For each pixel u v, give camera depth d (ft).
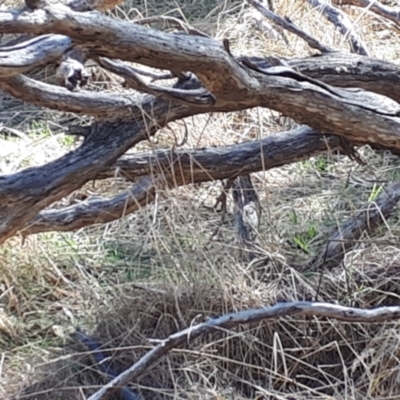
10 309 7.26
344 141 6.65
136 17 12.01
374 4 9.33
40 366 6.61
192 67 5.05
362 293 6.91
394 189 7.70
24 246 7.60
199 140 8.14
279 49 10.73
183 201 8.11
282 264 7.23
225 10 12.05
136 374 5.63
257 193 8.34
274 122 9.70
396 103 6.15
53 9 4.49
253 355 6.52
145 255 7.86
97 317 7.04
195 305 6.89
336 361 6.54
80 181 6.07
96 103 5.82
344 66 6.10
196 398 6.23
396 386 6.18
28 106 10.41
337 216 8.18
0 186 5.87
